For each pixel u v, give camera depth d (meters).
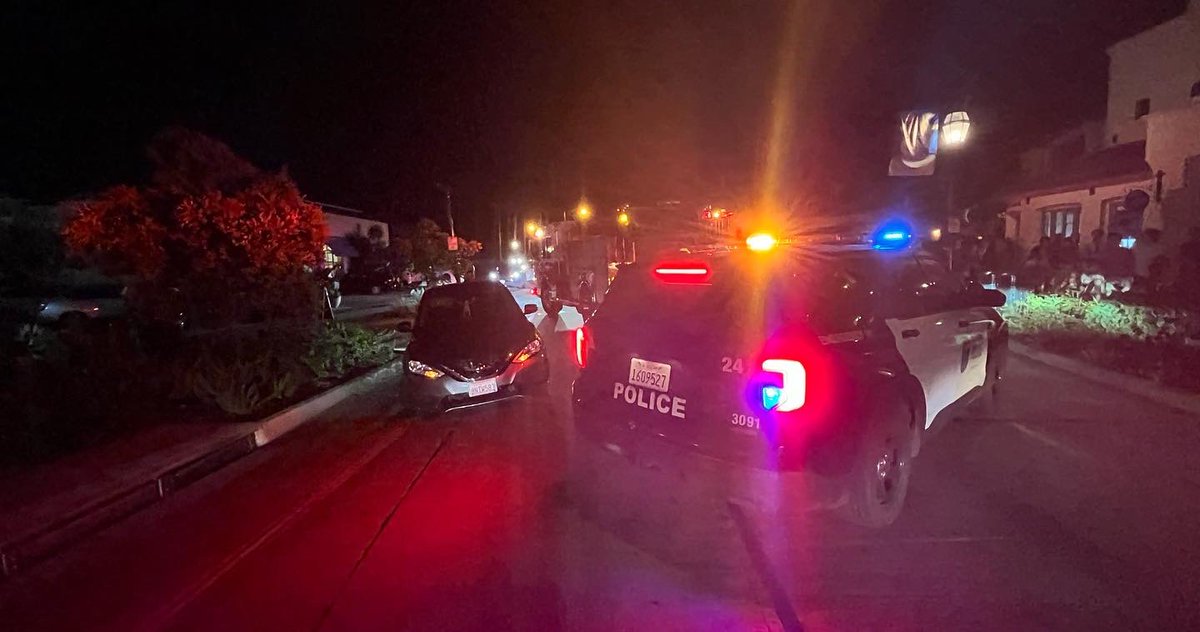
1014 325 14.01
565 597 4.36
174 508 6.22
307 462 7.50
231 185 12.84
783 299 4.80
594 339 5.79
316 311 13.71
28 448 7.05
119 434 8.09
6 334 10.75
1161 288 12.80
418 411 9.59
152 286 11.85
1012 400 9.02
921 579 4.50
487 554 5.00
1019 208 24.09
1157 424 7.90
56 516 5.68
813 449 4.56
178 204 11.67
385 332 15.33
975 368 7.33
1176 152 16.28
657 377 5.25
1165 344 9.89
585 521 5.54
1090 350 11.16
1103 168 18.86
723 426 4.84
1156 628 3.93
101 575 4.95
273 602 4.44
